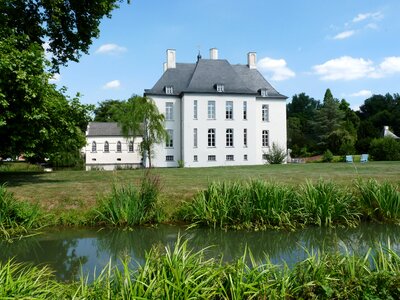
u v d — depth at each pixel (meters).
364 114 97.56
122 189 8.80
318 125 68.88
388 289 3.51
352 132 63.94
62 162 41.12
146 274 3.55
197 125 39.19
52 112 12.23
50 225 8.02
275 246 6.74
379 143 32.94
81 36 16.34
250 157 40.41
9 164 29.14
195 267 3.69
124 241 7.01
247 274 3.74
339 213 8.35
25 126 11.71
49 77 11.45
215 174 16.47
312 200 8.48
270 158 35.47
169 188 10.41
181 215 8.58
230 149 39.97
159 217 8.39
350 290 3.51
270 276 3.92
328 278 3.66
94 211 8.34
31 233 7.52
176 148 39.59
